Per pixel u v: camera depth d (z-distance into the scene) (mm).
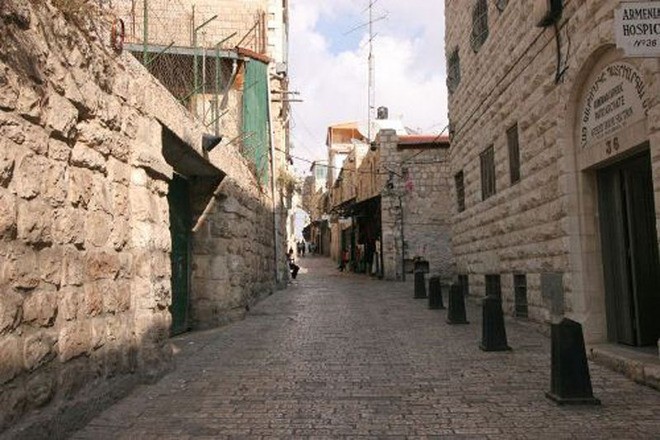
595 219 8773
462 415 5668
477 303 15219
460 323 12023
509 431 5160
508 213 12273
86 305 5684
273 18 22328
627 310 8094
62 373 5121
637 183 8188
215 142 10352
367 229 35969
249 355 8898
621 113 7441
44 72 4910
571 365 5945
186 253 11945
